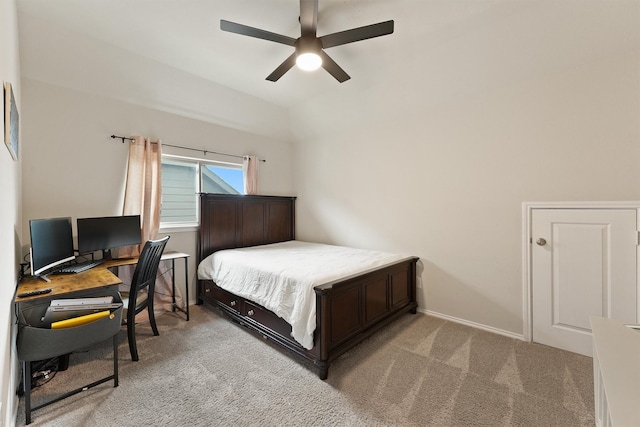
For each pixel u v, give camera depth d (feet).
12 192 5.51
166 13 6.69
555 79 7.53
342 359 7.11
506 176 8.42
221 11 6.61
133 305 6.95
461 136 9.29
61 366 6.50
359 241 12.41
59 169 8.24
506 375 6.39
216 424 4.98
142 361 6.96
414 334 8.52
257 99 11.81
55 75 7.98
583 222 7.17
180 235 11.05
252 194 13.20
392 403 5.53
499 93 8.48
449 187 9.61
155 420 5.06
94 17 6.80
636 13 5.94
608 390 2.26
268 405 5.47
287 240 14.85
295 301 6.94
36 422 4.96
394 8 6.48
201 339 8.17
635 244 6.50
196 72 9.53
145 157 9.77
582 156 7.19
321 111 12.40
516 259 8.29
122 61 8.41
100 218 8.32
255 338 8.25
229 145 12.65
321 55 6.71
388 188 11.32
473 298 9.14
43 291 5.54
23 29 6.78
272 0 6.26
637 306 6.51
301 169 14.99
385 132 11.37
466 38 7.56
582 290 7.22
